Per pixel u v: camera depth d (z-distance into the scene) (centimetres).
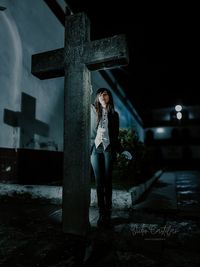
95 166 323
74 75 290
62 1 792
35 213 366
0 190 471
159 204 419
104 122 332
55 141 705
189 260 205
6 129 522
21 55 563
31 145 590
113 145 324
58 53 303
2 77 520
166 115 3044
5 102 524
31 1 613
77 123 283
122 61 279
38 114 624
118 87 1493
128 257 212
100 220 300
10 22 537
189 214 352
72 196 278
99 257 212
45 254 220
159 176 992
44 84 659
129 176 595
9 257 214
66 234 273
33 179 565
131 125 1975
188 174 1112
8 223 317
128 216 348
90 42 285
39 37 644
